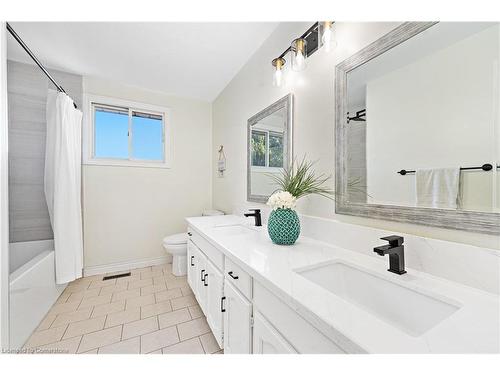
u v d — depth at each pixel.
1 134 0.81
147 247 2.80
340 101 1.15
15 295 1.36
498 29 0.66
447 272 0.74
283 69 1.59
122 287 2.20
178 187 2.98
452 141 0.75
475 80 0.70
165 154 2.91
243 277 0.98
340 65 1.15
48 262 1.79
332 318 0.55
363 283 0.87
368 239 1.00
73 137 2.11
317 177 1.31
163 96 2.89
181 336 1.49
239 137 2.31
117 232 2.64
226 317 1.16
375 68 0.99
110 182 2.61
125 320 1.67
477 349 0.45
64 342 1.43
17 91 2.07
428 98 0.81
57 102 1.99
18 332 1.37
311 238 1.32
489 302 0.62
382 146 0.96
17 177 2.06
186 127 3.03
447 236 0.76
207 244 1.52
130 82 2.61
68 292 2.09
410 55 0.86
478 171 0.69
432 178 0.80
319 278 0.91
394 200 0.92
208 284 1.46
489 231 0.66
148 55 2.06
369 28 1.02
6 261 0.85
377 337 0.49
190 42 1.86
